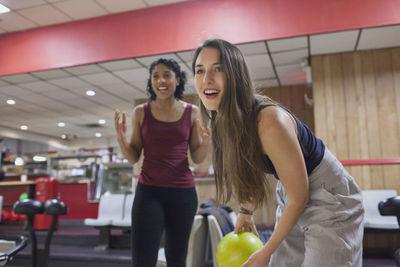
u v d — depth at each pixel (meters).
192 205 1.80
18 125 10.21
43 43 5.62
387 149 4.66
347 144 4.79
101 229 4.93
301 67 5.52
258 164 1.09
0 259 1.52
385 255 4.11
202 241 2.93
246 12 4.68
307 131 1.17
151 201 1.69
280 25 4.52
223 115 1.09
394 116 4.69
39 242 5.73
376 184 4.61
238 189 1.19
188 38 4.87
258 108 1.07
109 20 5.31
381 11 4.20
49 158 10.44
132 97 7.23
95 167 8.76
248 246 1.33
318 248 1.12
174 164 1.77
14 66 5.73
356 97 4.85
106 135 12.54
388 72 4.79
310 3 4.45
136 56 5.08
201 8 4.89
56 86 6.43
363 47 4.81
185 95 2.08
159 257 2.50
